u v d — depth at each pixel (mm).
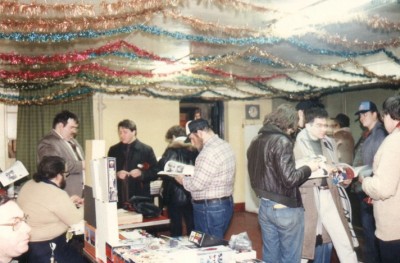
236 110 6965
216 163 2877
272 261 2492
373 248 3359
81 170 3816
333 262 3541
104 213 2174
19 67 4348
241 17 3111
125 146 4293
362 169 2740
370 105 3400
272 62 4590
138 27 3066
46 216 2514
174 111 6449
